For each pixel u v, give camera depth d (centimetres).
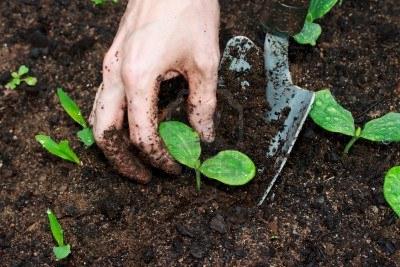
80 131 93
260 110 93
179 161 87
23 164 96
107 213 92
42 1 108
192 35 85
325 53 100
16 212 93
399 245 89
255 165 91
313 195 92
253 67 93
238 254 89
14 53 104
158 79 84
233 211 91
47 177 95
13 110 100
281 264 88
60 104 100
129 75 83
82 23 106
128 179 93
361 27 102
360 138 94
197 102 87
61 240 88
